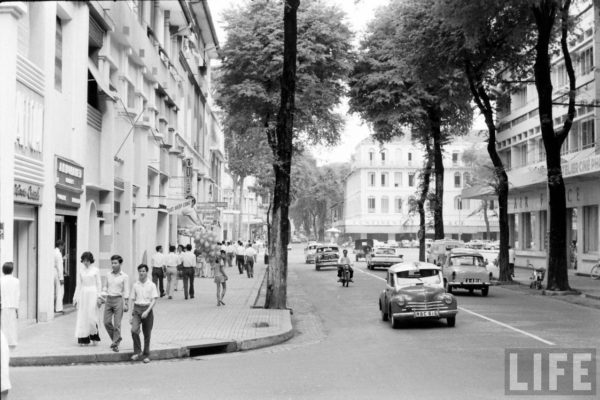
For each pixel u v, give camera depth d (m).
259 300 25.41
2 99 15.02
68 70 19.66
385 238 107.69
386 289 19.73
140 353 13.20
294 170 69.12
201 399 9.41
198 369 12.15
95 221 22.50
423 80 34.94
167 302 24.14
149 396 9.67
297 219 141.25
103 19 21.92
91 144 22.05
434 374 11.21
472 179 82.44
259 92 37.00
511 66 34.53
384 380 10.71
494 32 31.08
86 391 10.08
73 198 19.62
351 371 11.65
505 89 39.94
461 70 35.28
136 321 13.16
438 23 31.19
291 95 22.80
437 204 45.44
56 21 19.12
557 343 14.75
